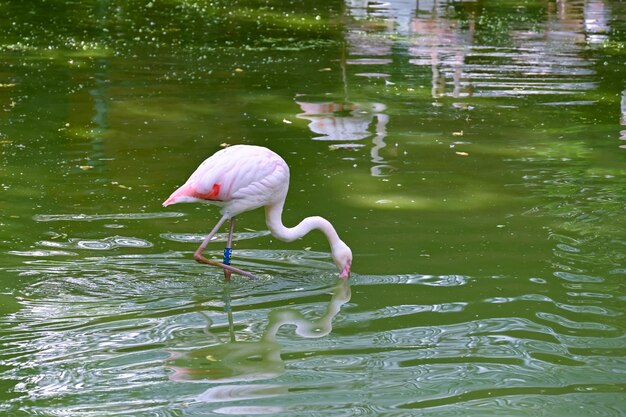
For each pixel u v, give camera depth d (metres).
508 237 10.41
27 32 19.86
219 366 7.61
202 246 9.31
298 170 12.44
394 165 12.73
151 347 7.95
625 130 14.44
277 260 9.98
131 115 14.65
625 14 23.48
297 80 16.83
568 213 11.10
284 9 23.06
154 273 9.49
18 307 8.59
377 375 7.46
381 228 10.65
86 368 7.52
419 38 20.38
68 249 9.91
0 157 12.64
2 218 10.62
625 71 17.94
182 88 16.19
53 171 12.23
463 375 7.47
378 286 9.27
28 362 7.59
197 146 13.32
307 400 7.03
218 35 20.17
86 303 8.76
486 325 8.40
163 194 11.62
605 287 9.19
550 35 20.95
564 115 15.15
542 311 8.67
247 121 14.48
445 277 9.43
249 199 9.41
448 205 11.34
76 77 16.59
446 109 15.36
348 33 20.67
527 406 6.96
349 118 14.76
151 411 6.84
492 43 20.06
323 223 9.65
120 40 19.47
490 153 13.30
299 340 8.13
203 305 8.85
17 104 14.96
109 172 12.27
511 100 15.91
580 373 7.52
